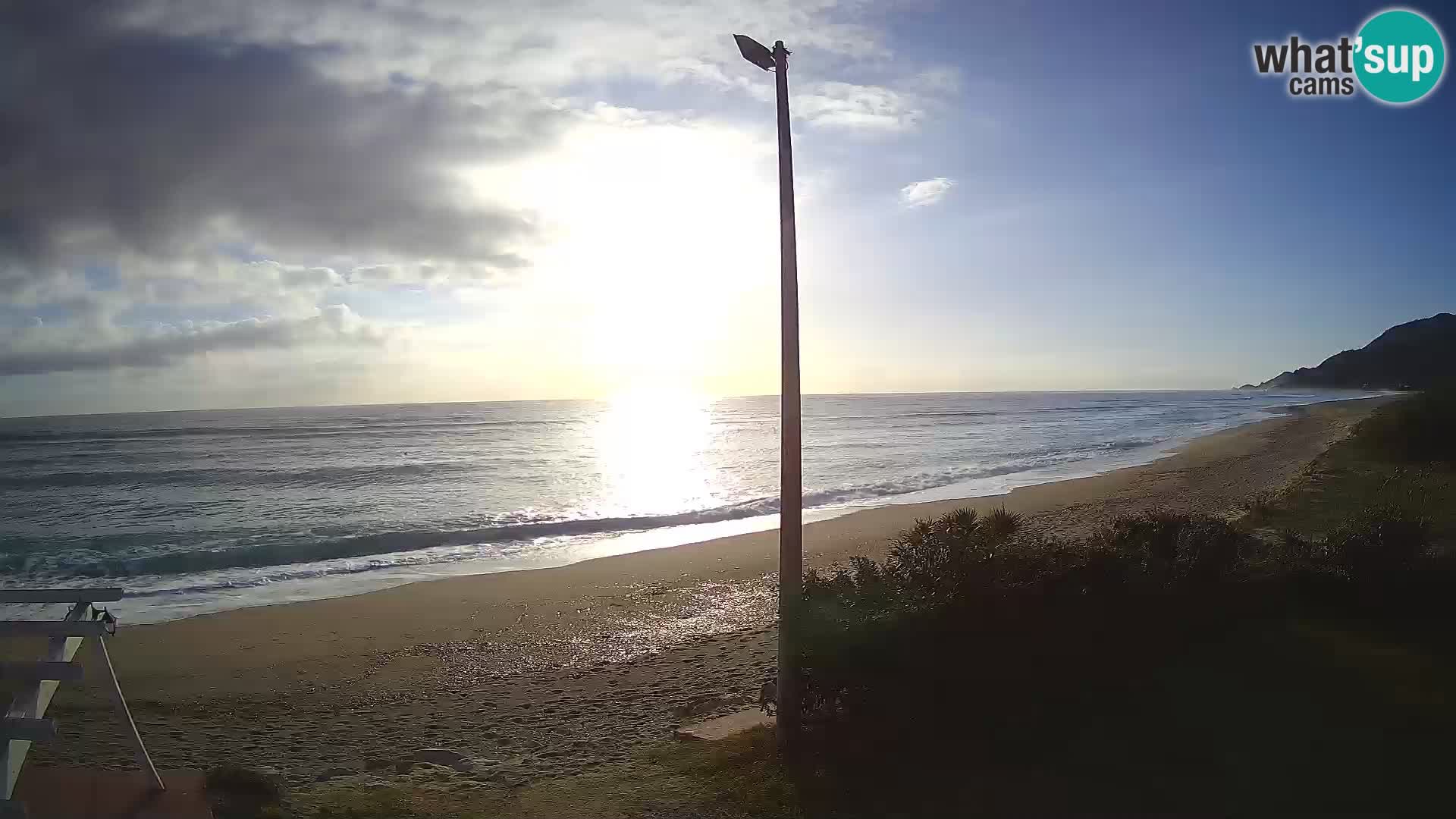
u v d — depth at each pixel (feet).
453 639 39.70
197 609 46.57
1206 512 65.72
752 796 18.22
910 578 22.58
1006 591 21.68
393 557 62.69
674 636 39.24
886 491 96.89
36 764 23.61
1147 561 24.68
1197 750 18.30
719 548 63.26
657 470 133.90
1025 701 20.40
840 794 17.83
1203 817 15.92
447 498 98.99
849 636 19.79
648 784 19.97
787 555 20.52
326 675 34.55
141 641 39.68
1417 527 28.12
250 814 16.79
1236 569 25.63
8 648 38.29
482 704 30.37
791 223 20.29
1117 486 89.76
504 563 59.47
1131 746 18.65
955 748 19.24
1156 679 21.20
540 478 122.62
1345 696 20.31
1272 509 55.16
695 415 416.05
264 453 172.65
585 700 30.22
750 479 119.65
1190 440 164.55
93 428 285.64
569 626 41.83
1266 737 18.69
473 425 310.86
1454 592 24.75
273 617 44.19
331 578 54.90
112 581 54.54
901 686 20.06
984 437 199.00
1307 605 25.17
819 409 442.91
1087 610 22.24
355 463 149.59
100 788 16.88
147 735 27.07
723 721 25.02
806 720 20.71
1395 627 24.27
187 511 89.86
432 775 22.33
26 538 72.23
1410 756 17.66
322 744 26.30
